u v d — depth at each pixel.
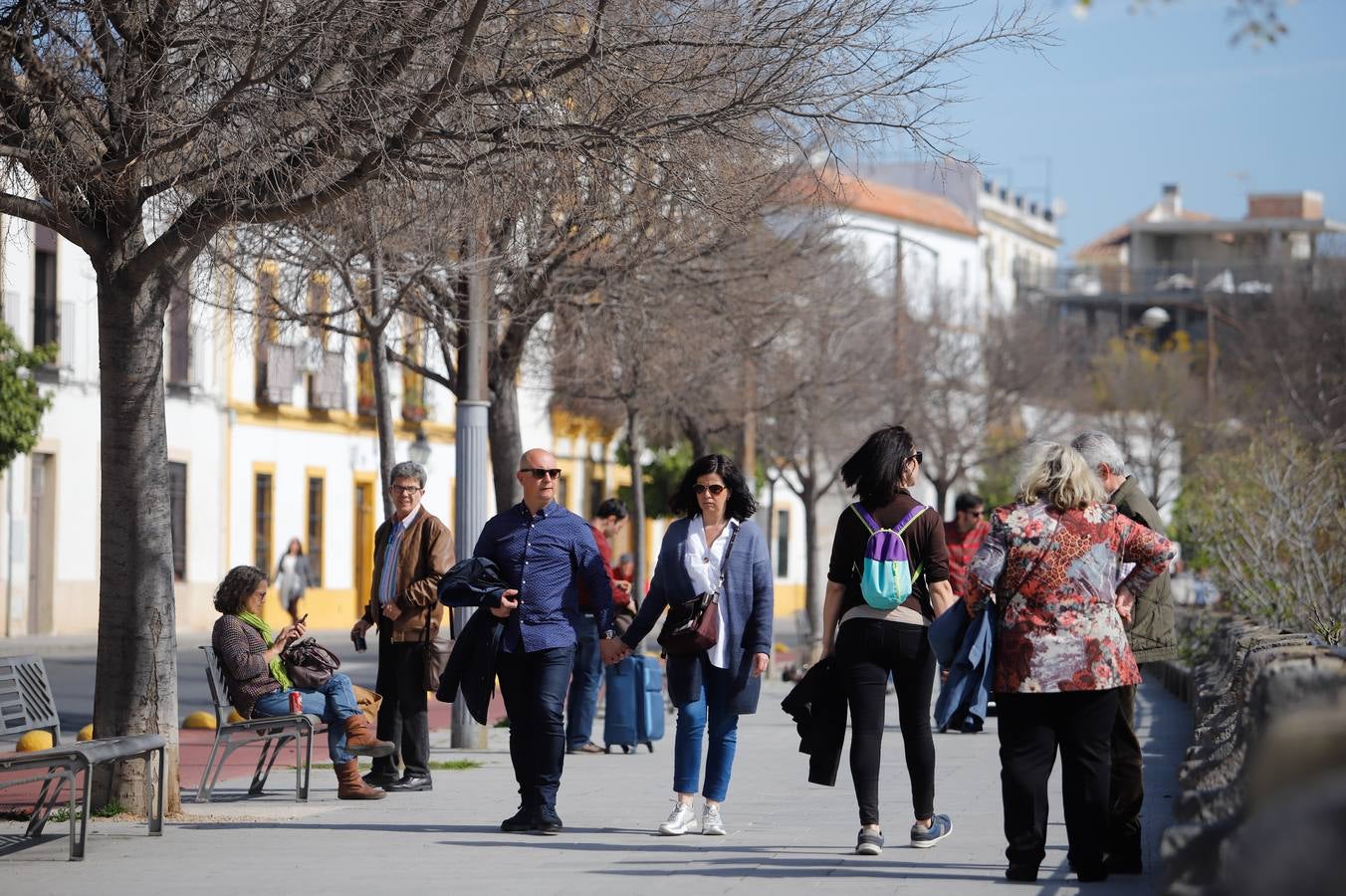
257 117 25.97
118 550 27.58
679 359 56.19
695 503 26.45
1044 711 21.36
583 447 142.50
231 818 28.30
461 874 22.27
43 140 25.69
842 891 20.64
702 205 28.69
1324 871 8.38
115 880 21.97
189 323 48.41
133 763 28.14
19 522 89.19
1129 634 22.47
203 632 102.19
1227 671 28.30
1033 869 21.33
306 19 25.75
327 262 39.88
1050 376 131.75
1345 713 9.55
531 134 26.95
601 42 26.52
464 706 41.28
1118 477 23.66
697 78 27.23
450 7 26.27
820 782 24.22
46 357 72.50
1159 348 194.75
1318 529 48.69
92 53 25.67
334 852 24.48
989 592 21.08
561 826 26.86
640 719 41.69
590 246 42.38
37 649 81.25
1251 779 10.08
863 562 23.44
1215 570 56.19
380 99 25.98
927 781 24.28
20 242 29.11
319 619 116.81
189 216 26.41
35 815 26.12
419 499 32.59
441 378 46.88
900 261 86.38
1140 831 21.97
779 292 51.09
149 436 27.58
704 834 26.27
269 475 111.38
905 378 100.00
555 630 27.19
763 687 66.62
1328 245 140.25
